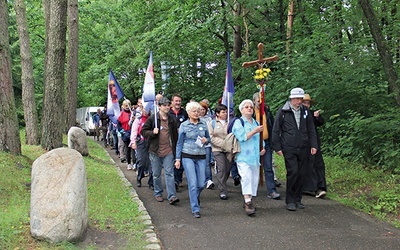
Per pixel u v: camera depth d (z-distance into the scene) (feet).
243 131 20.17
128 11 74.64
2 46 26.76
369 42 35.12
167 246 16.16
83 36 80.74
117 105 42.73
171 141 22.99
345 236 17.22
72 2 54.65
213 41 64.08
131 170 37.17
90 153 46.24
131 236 16.60
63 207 14.84
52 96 36.47
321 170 24.12
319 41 36.88
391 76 28.43
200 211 21.57
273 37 53.98
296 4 50.85
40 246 14.33
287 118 21.33
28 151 34.81
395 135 29.30
